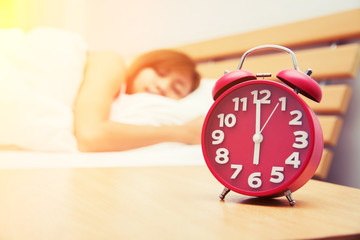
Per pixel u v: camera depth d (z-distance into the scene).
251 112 0.59
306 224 0.46
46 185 0.66
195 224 0.44
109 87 1.45
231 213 0.50
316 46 1.53
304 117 0.55
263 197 0.60
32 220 0.44
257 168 0.57
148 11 2.38
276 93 0.57
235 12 1.87
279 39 1.60
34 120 1.25
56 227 0.41
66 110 1.33
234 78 0.58
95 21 2.79
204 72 1.87
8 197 0.56
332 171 1.47
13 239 0.37
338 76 1.37
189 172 0.90
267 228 0.43
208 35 2.01
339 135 1.45
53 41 1.48
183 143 1.39
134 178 0.77
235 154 0.59
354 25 1.36
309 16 1.56
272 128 0.57
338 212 0.53
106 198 0.57
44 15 2.81
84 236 0.38
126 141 1.33
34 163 1.02
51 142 1.26
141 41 2.43
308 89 0.53
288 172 0.55
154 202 0.55
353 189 0.75
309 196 0.65
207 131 0.61
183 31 2.16
